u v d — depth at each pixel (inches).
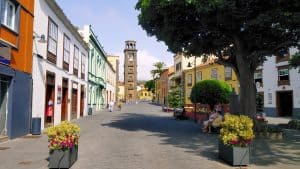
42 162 331.3
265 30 540.4
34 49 592.4
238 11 496.7
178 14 553.3
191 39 637.9
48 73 685.3
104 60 1921.8
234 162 322.3
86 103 1264.8
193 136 581.6
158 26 627.2
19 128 528.4
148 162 340.2
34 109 597.6
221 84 1139.3
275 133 547.5
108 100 2271.2
